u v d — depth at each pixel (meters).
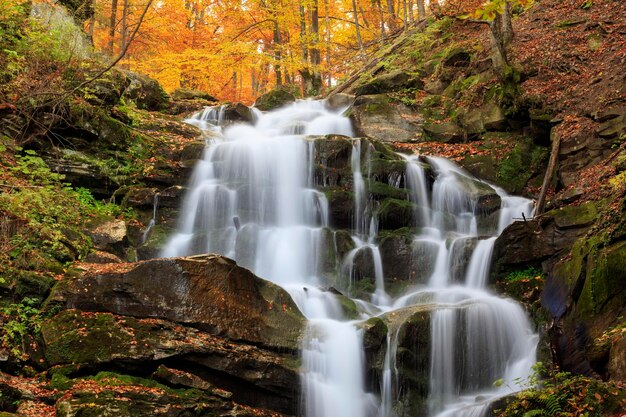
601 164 12.52
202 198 13.27
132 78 18.39
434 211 13.94
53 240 10.02
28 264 9.38
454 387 9.97
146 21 25.22
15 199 10.11
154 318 8.84
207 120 18.05
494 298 10.92
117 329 8.41
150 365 8.34
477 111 16.78
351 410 9.39
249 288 9.55
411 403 9.65
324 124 17.59
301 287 11.12
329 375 9.43
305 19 25.33
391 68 22.62
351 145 14.52
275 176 14.30
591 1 17.86
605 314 8.80
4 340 8.33
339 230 13.12
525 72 16.12
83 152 13.36
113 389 7.65
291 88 24.23
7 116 12.29
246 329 9.20
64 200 11.53
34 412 7.29
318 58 25.91
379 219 13.44
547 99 14.95
